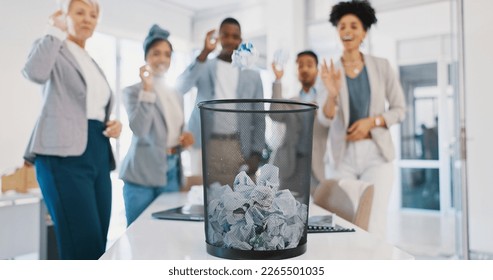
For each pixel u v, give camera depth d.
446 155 2.83
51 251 2.38
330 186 1.84
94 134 1.99
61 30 1.94
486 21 2.72
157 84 2.43
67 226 1.83
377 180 2.83
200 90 2.64
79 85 1.94
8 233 2.19
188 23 2.98
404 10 2.85
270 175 0.88
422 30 2.84
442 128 2.83
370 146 2.86
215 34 2.79
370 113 2.86
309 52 2.98
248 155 0.88
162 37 2.47
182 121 2.52
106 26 2.31
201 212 1.46
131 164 2.22
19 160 2.01
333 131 2.90
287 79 2.96
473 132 2.76
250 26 3.15
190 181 2.53
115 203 2.15
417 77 2.86
